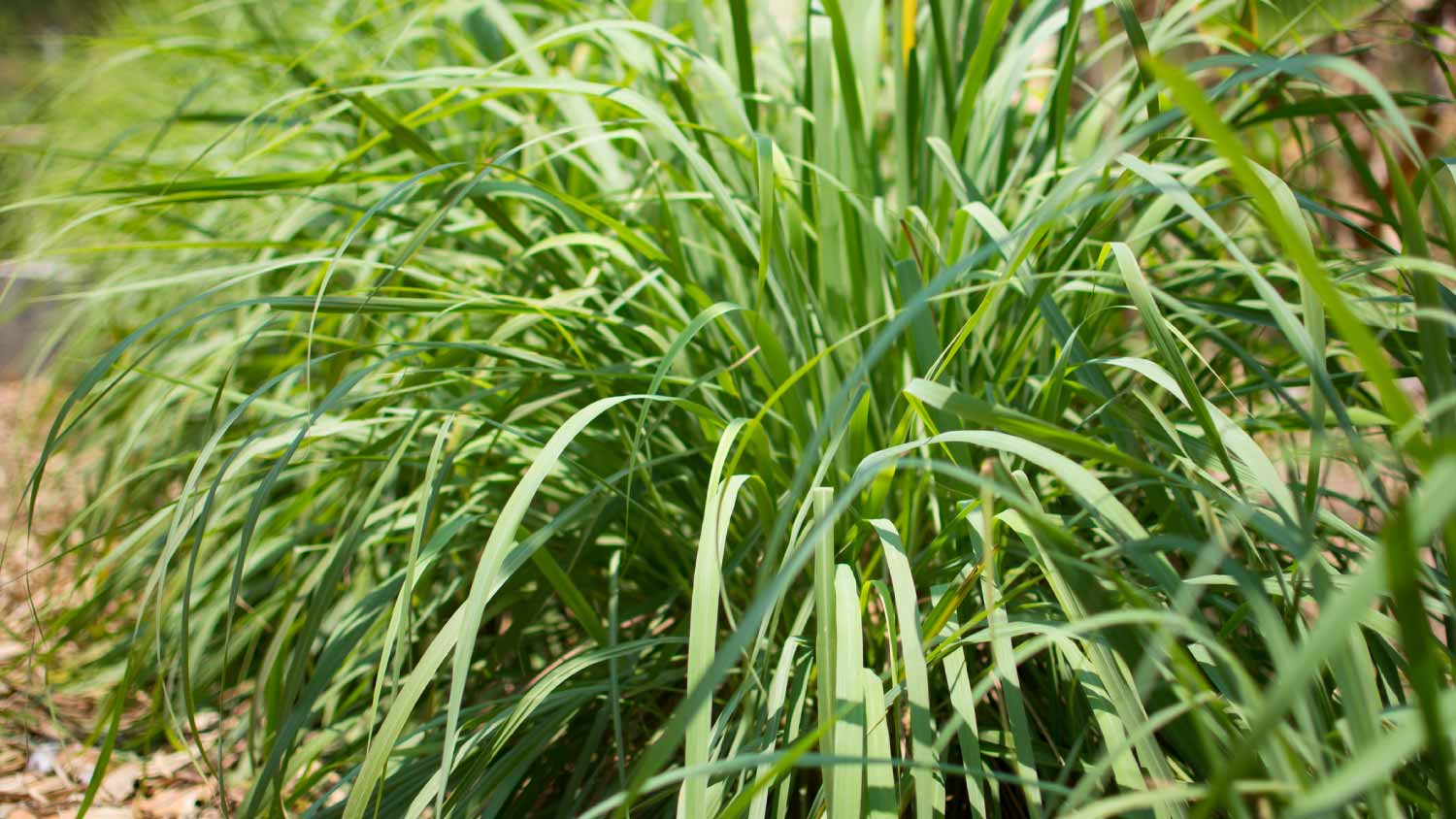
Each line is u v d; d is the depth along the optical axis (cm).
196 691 150
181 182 125
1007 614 109
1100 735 113
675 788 115
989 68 167
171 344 192
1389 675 107
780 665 106
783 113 174
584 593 141
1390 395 75
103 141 228
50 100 191
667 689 128
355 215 156
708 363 144
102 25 260
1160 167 117
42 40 229
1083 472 93
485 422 121
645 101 122
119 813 140
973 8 154
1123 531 95
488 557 102
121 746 151
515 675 145
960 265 88
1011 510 105
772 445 140
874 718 98
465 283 151
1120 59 188
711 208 143
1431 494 74
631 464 111
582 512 135
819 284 145
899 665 111
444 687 145
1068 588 99
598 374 123
